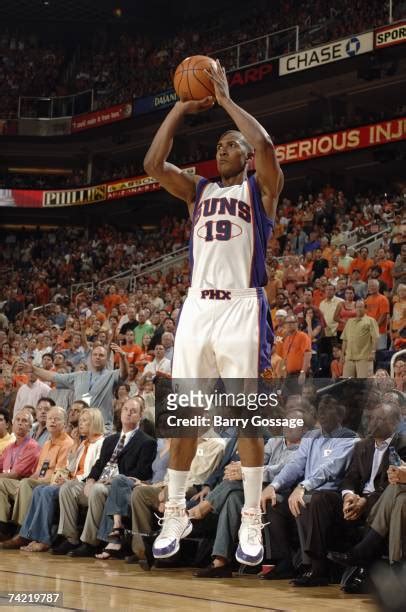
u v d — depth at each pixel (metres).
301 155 18.19
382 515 4.39
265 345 3.14
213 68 3.18
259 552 3.09
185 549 5.44
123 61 25.30
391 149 16.95
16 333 16.91
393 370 6.28
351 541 4.82
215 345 3.11
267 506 5.02
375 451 4.94
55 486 6.25
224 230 3.17
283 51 19.69
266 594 4.20
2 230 26.58
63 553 6.00
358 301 9.44
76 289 19.50
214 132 23.25
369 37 17.09
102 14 27.06
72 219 25.88
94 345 10.59
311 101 20.94
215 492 5.11
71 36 27.55
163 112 21.66
